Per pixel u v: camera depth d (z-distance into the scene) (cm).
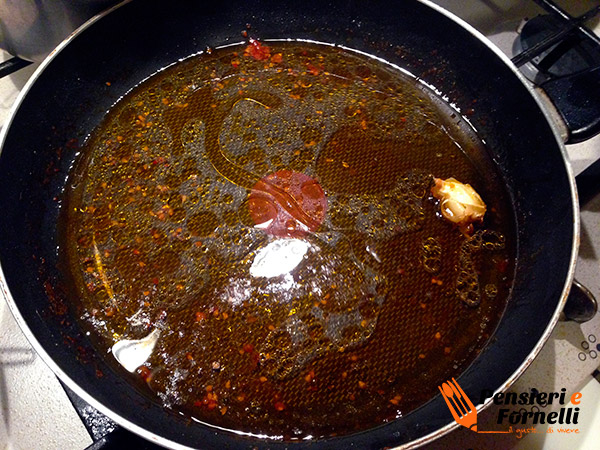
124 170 23
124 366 19
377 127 25
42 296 20
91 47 23
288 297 20
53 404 20
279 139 24
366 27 26
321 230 22
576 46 26
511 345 19
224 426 18
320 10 26
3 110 25
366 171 24
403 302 21
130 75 25
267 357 19
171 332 20
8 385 20
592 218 24
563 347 21
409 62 26
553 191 21
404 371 19
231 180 23
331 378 19
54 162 23
